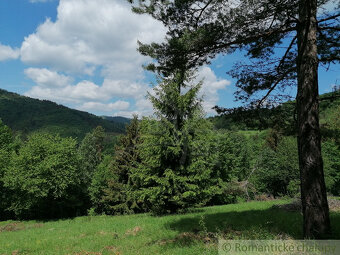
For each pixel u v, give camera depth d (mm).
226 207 18750
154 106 17094
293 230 7488
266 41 8078
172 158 17016
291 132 8570
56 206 35562
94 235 10258
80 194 37469
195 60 7695
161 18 7371
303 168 6164
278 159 32812
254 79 8570
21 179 28562
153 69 7832
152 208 17688
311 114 6156
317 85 6309
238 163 42094
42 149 31328
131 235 9453
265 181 39406
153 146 16609
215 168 30484
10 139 39969
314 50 6289
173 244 7246
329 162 33781
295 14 7207
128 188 24984
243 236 7125
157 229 9820
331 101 6785
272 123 8641
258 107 8383
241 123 8719
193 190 16578
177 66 7539
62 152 31938
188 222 10836
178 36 7449
